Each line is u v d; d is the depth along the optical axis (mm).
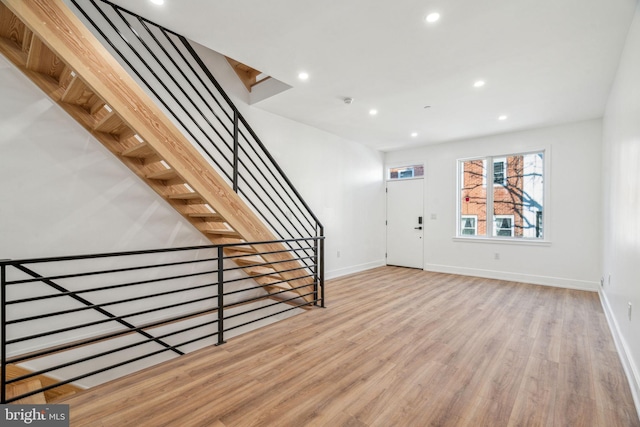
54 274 2529
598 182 4262
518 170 5016
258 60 2766
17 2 1618
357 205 5754
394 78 3094
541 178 4812
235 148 3016
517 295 4062
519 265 4883
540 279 4691
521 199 4988
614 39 2369
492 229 5250
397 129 4875
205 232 3414
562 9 2041
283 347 2496
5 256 2307
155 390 1893
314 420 1632
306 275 3549
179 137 2355
